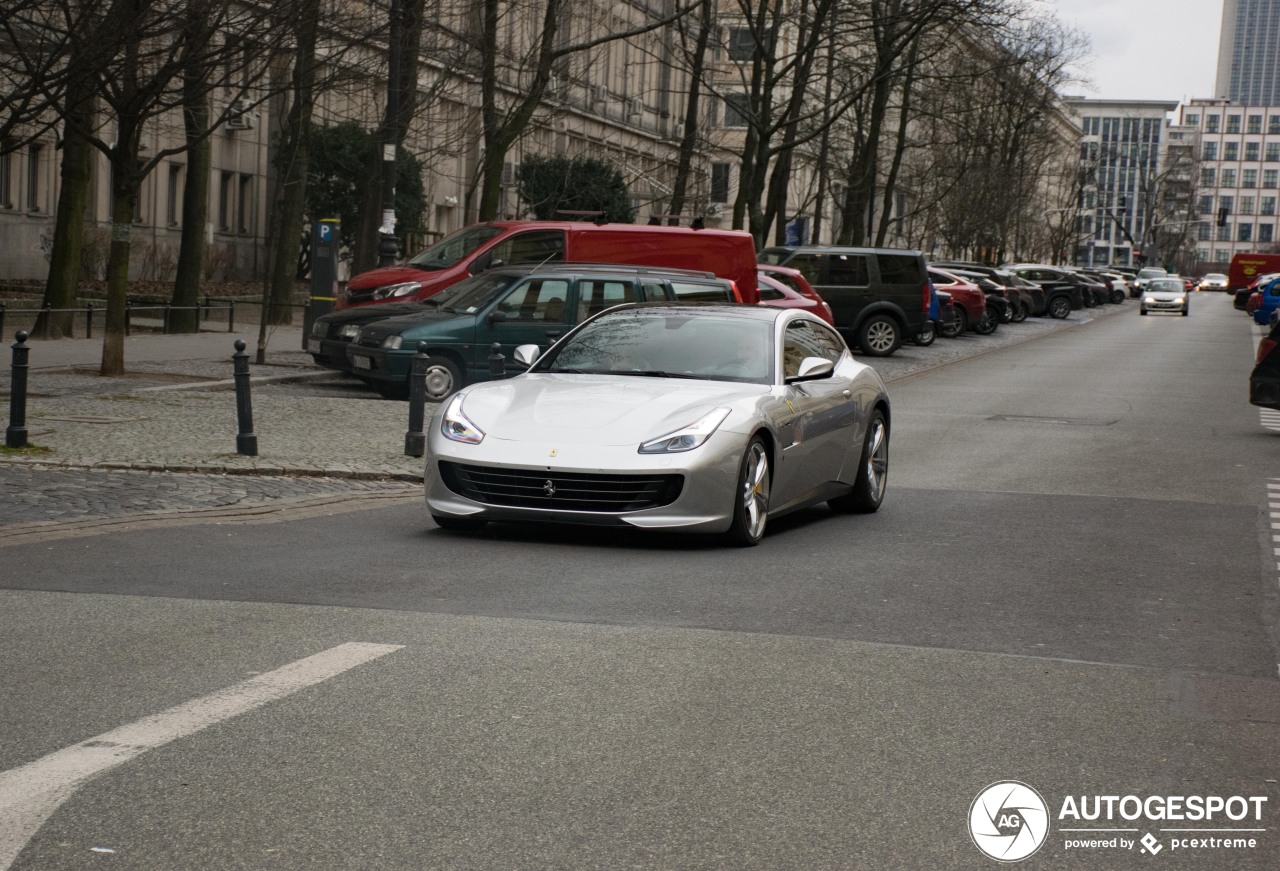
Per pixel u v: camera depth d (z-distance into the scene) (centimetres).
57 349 2427
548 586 823
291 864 409
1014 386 2708
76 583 794
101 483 1162
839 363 1191
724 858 425
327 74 2439
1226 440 1856
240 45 1783
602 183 4762
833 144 5322
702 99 7162
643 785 486
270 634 682
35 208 3875
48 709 554
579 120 5850
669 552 956
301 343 2920
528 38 4109
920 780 504
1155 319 6706
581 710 571
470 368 1927
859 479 1173
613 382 1035
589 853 424
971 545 1029
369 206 3164
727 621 746
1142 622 788
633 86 6556
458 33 2912
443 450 973
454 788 477
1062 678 655
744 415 983
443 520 1013
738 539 987
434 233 4678
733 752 527
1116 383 2831
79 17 1644
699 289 1994
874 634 730
